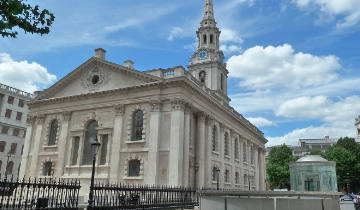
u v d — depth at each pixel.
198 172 35.94
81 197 23.64
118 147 34.97
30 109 44.22
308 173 32.62
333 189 31.92
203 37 61.78
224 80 61.19
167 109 33.94
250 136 58.62
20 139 65.69
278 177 77.25
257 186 59.12
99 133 37.22
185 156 33.00
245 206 10.59
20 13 9.51
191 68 60.41
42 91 44.09
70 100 40.56
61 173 37.84
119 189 18.27
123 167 34.31
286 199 10.64
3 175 61.09
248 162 55.97
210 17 62.94
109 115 37.34
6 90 63.75
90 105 38.78
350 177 73.00
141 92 35.66
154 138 33.09
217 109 42.91
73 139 38.97
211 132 40.19
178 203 22.45
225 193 11.56
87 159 37.59
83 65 40.53
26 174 41.41
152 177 31.84
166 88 34.44
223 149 43.56
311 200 11.27
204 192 11.66
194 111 37.22
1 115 62.19
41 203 14.61
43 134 41.94
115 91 37.03
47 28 10.23
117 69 38.03
